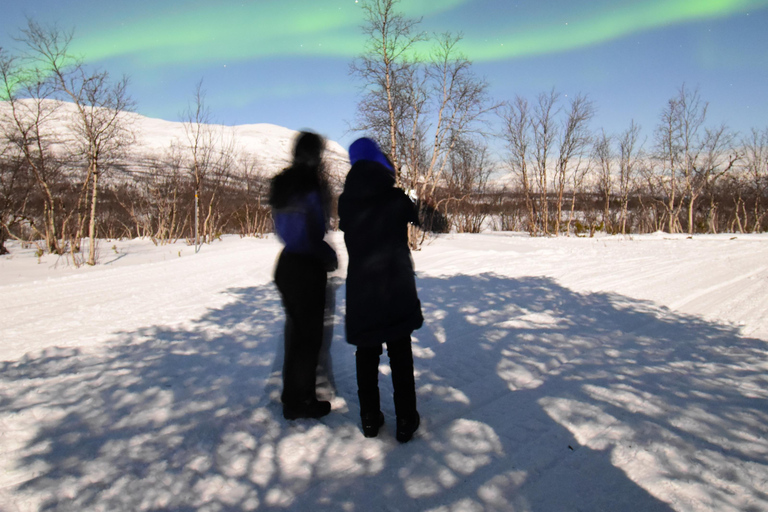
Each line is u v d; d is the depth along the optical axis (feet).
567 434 7.87
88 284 25.50
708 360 11.46
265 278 26.27
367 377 8.12
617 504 6.05
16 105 45.24
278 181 8.84
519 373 10.85
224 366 11.77
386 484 6.71
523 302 18.03
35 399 9.76
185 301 20.12
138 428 8.50
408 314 7.84
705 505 5.90
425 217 8.31
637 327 14.56
